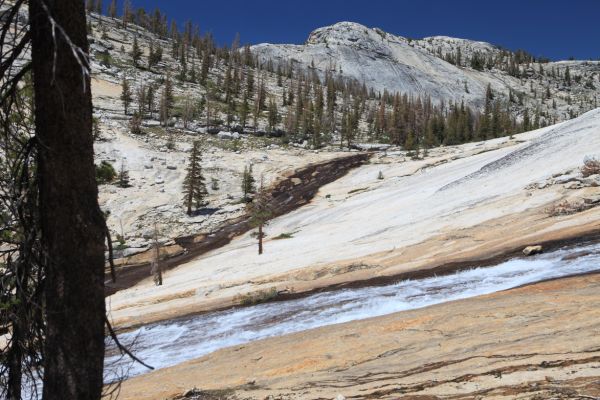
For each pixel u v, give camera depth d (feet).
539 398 17.76
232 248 173.47
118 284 146.72
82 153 11.41
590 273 43.83
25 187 12.22
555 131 164.55
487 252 72.33
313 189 247.70
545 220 80.18
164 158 285.02
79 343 11.23
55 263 11.24
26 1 11.05
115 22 596.29
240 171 282.77
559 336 24.13
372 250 98.58
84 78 9.18
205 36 626.64
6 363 12.63
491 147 268.62
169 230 205.77
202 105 415.03
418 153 297.33
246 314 71.67
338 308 60.34
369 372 25.64
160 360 51.78
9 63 11.52
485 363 22.68
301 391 24.64
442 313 34.55
